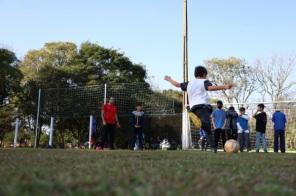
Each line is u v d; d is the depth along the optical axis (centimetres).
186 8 2116
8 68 3097
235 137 1496
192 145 1839
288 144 1891
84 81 3441
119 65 3594
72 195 211
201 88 880
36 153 697
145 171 346
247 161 536
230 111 1497
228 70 4125
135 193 210
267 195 229
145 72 3688
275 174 360
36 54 3488
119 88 2327
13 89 3162
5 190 221
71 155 627
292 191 250
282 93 3806
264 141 1424
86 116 2300
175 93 3503
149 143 3306
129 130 3053
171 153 802
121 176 295
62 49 3550
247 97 4069
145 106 2342
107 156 612
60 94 2270
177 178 289
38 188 229
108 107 1431
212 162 498
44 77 3388
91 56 3547
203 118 875
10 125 3284
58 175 297
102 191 221
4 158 511
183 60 2092
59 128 3209
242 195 226
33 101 3331
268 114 1930
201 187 243
